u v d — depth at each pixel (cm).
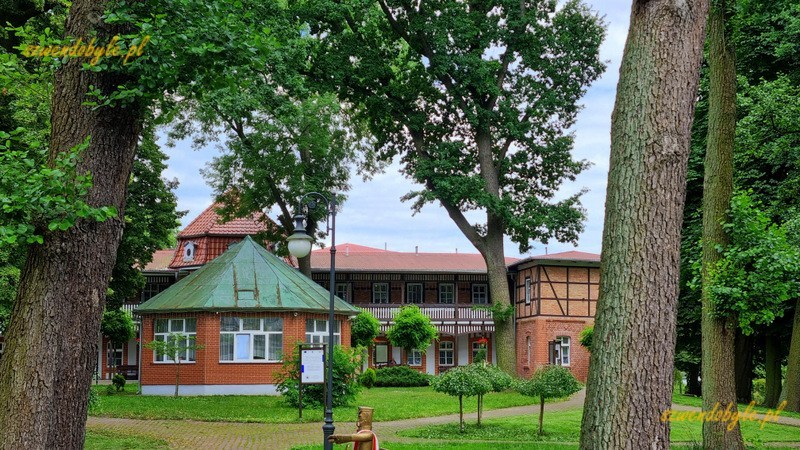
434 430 1941
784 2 1722
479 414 2008
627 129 754
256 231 4859
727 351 1490
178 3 936
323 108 3734
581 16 3294
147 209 3612
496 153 3416
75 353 897
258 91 3066
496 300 3275
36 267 895
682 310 2909
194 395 3073
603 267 754
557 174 3384
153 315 3203
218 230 4859
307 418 2177
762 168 2467
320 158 3909
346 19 3262
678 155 744
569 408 2581
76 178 851
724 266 1464
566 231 3222
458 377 1909
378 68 3234
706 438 1478
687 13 758
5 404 868
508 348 3269
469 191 3073
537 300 4494
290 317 3173
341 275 5072
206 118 3600
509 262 5200
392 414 2309
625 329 723
